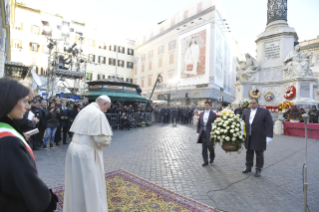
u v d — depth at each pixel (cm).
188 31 3419
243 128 465
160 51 3975
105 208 227
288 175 464
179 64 3538
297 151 714
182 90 3406
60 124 750
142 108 1728
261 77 1552
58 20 3266
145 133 1158
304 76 1298
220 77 3391
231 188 383
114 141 868
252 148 461
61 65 1420
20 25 2945
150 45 4238
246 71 1577
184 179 427
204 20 3175
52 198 122
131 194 343
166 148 747
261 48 1573
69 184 227
